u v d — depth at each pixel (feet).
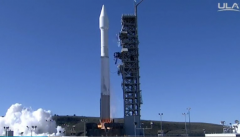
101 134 313.53
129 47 347.56
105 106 330.13
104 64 338.13
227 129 364.17
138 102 337.52
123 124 325.21
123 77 340.59
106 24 343.46
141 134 331.16
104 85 333.83
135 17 351.87
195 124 568.82
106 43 342.44
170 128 518.37
